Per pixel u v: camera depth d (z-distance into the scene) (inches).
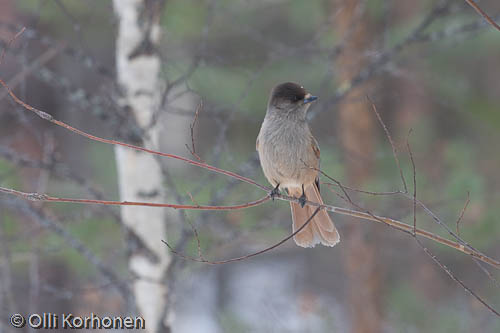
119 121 372.2
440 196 501.7
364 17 523.5
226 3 536.4
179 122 799.7
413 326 581.6
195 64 370.3
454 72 650.8
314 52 414.6
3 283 413.1
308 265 856.3
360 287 606.2
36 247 401.1
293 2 636.7
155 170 384.2
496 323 546.9
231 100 598.9
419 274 672.4
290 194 357.1
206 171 427.2
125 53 380.8
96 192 385.7
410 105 702.5
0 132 483.8
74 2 480.4
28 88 608.7
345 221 589.6
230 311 621.0
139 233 383.9
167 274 384.2
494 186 613.0
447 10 390.9
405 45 390.0
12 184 424.5
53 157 387.2
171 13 472.1
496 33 574.2
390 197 517.3
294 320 652.1
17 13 538.0
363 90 520.7
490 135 663.8
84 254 378.0
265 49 635.5
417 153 617.9
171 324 387.5
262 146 337.7
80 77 560.4
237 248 555.2
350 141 609.6
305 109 335.0
